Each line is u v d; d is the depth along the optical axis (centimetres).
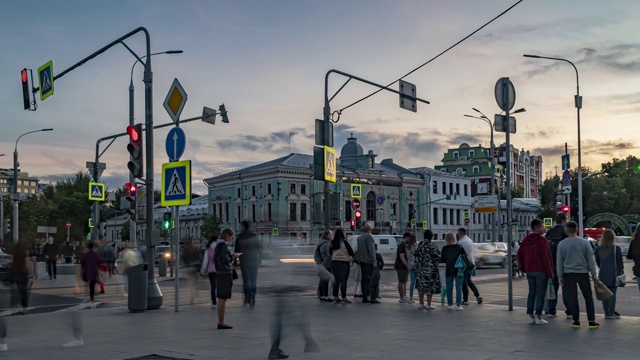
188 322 1259
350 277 2833
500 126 1540
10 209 8831
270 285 887
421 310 1467
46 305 1777
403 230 8756
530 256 1189
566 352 888
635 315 1379
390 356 868
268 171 7619
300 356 876
